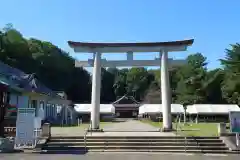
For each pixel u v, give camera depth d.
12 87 27.92
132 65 25.69
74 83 99.62
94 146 18.44
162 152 17.61
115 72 123.19
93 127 24.44
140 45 25.27
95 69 25.16
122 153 17.09
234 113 18.86
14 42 67.56
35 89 36.03
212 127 35.09
